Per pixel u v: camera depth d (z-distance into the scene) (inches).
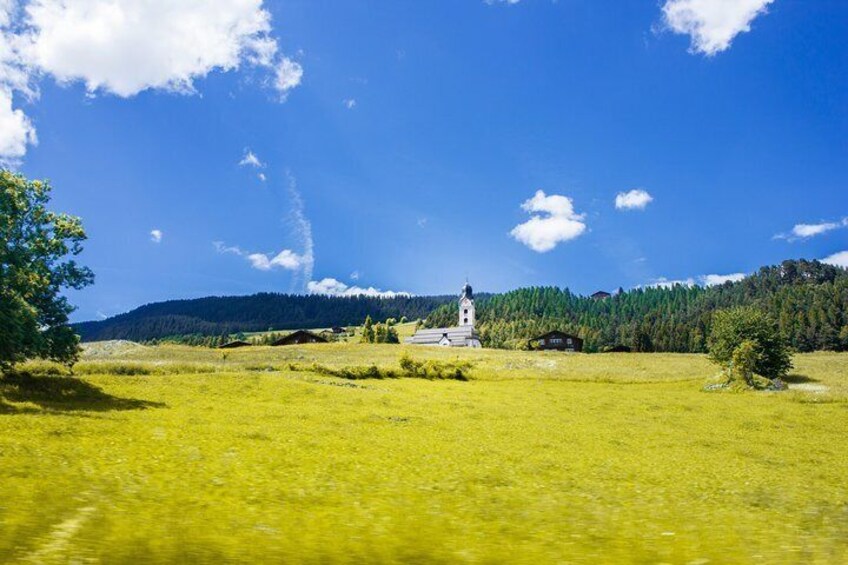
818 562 355.9
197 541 360.5
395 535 398.9
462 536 403.2
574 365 3479.3
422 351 4293.8
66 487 483.8
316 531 399.5
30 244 1413.6
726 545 392.2
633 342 7760.8
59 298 1459.2
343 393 1761.8
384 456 780.6
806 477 730.8
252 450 767.7
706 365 3452.3
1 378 1441.9
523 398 1968.5
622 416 1552.7
